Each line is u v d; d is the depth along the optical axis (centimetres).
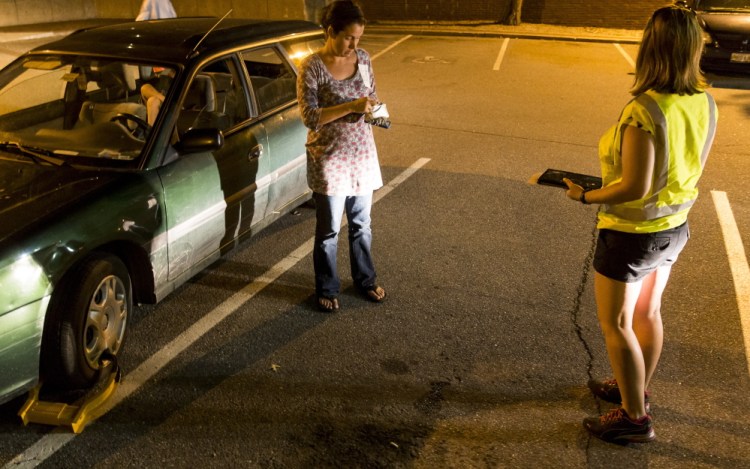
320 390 338
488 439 307
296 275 455
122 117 386
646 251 263
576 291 443
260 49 464
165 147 364
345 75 360
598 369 361
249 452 294
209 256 409
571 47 1477
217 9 1734
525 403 332
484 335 390
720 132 839
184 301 417
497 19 1795
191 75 390
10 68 414
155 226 351
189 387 337
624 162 249
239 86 436
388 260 481
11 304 278
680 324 405
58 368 308
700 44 242
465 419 320
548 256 492
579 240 520
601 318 286
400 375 352
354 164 373
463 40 1561
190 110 418
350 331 391
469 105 958
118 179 341
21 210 307
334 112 350
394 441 304
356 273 416
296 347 374
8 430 302
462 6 1806
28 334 286
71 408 306
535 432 312
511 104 969
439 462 292
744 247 513
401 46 1475
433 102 975
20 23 1527
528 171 680
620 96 1029
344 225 542
